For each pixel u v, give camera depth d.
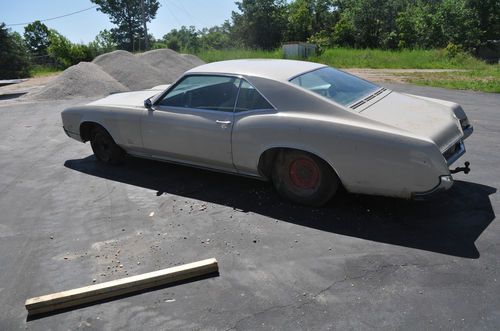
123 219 4.17
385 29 41.19
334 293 2.89
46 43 66.75
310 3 48.53
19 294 3.07
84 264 3.42
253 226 3.89
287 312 2.73
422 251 3.35
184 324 2.68
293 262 3.29
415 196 3.57
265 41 47.56
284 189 4.29
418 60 26.55
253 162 4.25
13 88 18.72
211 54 31.70
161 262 3.39
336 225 3.83
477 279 2.97
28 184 5.29
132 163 5.83
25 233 3.99
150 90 6.03
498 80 15.03
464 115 4.46
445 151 3.61
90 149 6.75
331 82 4.36
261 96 4.16
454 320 2.58
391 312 2.68
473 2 39.81
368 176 3.67
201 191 4.75
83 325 2.73
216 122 4.38
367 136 3.59
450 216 3.91
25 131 8.32
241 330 2.60
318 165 3.94
